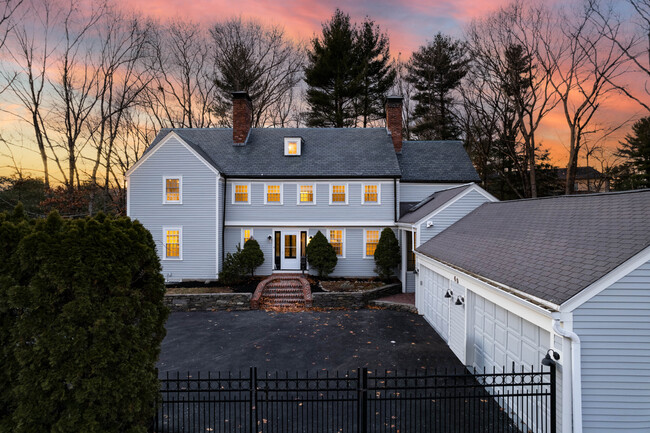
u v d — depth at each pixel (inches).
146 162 781.9
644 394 223.9
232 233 827.4
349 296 649.0
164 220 782.5
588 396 226.8
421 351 441.7
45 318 199.9
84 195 1094.4
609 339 225.5
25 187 1023.0
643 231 240.1
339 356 424.5
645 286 223.9
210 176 785.6
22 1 969.5
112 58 1119.0
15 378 203.5
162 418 275.7
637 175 1181.1
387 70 1378.0
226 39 1386.6
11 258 200.2
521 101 1102.4
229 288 708.0
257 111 1438.2
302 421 265.9
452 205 627.5
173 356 425.7
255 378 249.6
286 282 732.7
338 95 1304.1
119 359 214.5
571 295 225.8
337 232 839.1
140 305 227.9
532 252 330.0
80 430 199.0
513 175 1301.7
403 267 737.0
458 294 426.9
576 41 945.5
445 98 1434.5
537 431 261.0
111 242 216.7
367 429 276.8
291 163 852.6
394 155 880.3
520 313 279.3
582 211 339.6
